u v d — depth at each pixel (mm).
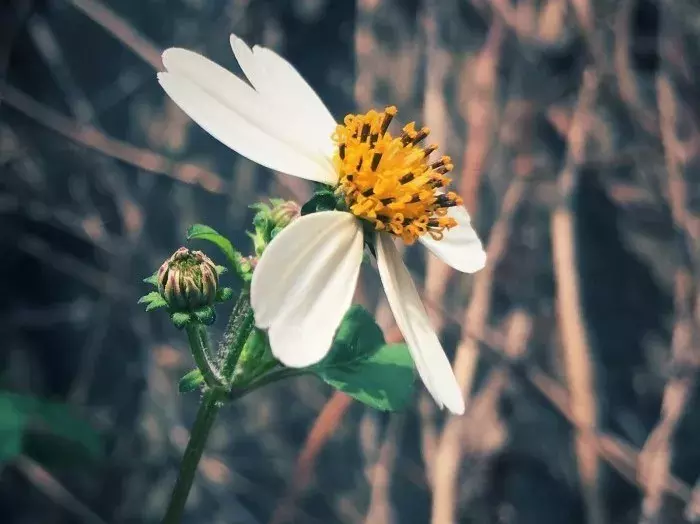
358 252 52
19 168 122
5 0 121
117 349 123
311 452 100
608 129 123
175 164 119
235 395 57
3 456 94
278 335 45
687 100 124
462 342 104
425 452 106
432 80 116
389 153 56
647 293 122
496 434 113
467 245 62
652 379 120
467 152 114
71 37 126
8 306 122
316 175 55
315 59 128
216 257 124
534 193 119
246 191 123
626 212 122
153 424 120
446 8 122
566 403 108
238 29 127
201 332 56
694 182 121
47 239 124
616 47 122
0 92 118
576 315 107
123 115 126
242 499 118
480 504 112
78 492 116
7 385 115
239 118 53
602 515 104
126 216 124
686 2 126
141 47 115
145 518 117
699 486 104
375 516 105
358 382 60
